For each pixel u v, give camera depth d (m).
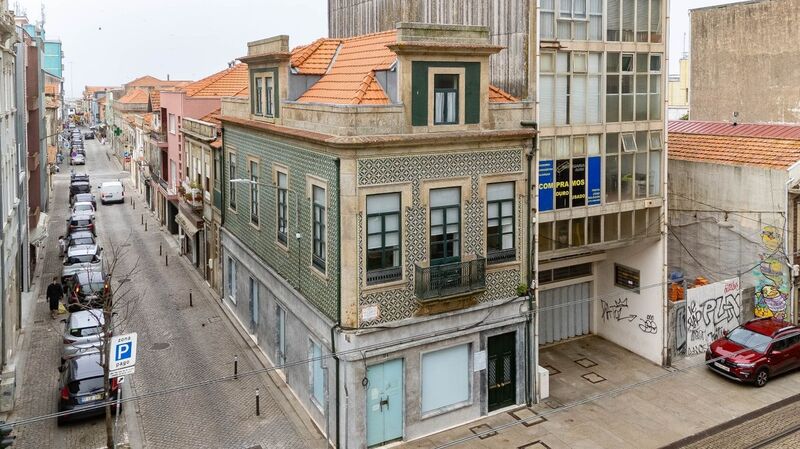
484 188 17.97
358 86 17.77
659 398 19.73
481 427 18.05
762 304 23.64
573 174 20.02
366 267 16.45
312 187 18.11
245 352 23.38
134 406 19.03
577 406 19.27
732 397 19.80
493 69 20.12
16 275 24.53
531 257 19.00
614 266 23.67
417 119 16.86
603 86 20.31
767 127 27.45
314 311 17.95
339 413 16.73
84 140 120.69
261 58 21.34
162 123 43.62
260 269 23.09
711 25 30.64
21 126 29.56
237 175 25.94
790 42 27.44
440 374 17.91
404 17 23.84
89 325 22.11
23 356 22.56
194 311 27.84
